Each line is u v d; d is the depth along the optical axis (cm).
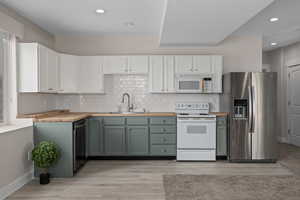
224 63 520
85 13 372
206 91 489
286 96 640
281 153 529
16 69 362
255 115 450
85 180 357
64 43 517
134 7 344
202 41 474
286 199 291
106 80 525
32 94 413
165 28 381
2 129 313
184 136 462
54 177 368
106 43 519
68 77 473
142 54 521
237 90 450
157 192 312
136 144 472
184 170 406
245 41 520
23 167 339
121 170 406
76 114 466
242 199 291
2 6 334
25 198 293
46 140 367
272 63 695
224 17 326
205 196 299
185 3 277
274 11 369
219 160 471
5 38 349
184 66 493
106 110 526
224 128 466
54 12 367
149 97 525
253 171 401
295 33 498
